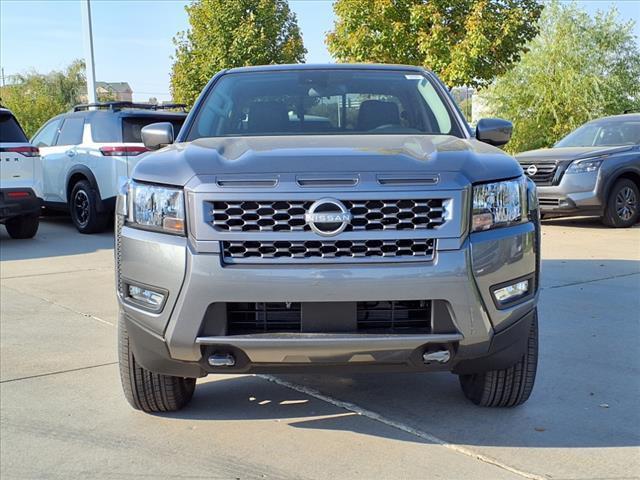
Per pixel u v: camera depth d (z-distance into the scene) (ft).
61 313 18.85
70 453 10.39
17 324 17.72
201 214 9.37
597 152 34.83
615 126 38.01
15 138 31.07
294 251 9.32
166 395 11.32
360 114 13.55
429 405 12.07
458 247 9.38
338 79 14.42
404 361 9.53
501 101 81.61
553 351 14.97
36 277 24.03
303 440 10.74
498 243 9.71
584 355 14.69
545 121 80.07
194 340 9.44
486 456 10.11
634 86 79.87
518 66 80.18
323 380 13.38
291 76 14.57
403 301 9.57
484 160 10.26
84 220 35.22
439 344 9.52
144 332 9.96
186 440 10.80
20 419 11.66
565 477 9.46
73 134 35.78
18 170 30.76
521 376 11.16
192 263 9.34
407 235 9.31
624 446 10.40
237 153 10.44
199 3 67.92
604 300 19.51
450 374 13.64
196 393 12.77
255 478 9.56
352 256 9.30
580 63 78.33
